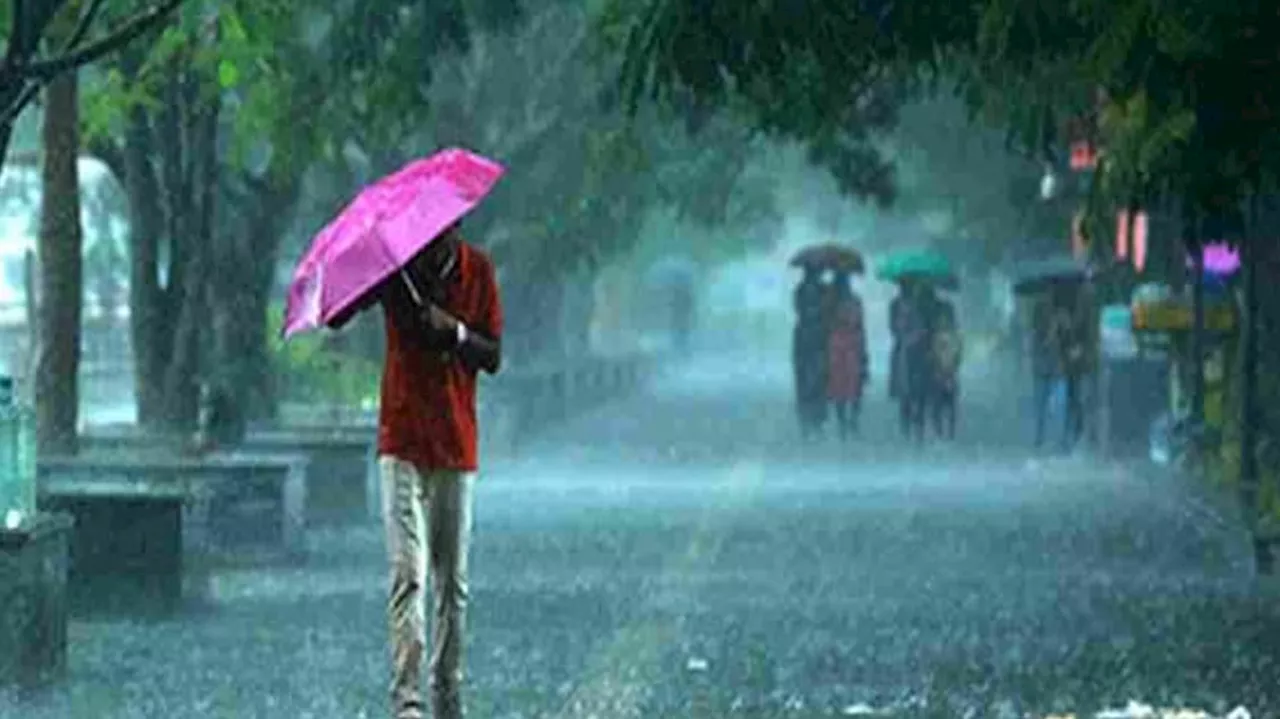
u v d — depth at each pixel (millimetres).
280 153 65438
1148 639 40719
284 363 87688
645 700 33406
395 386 25203
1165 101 43656
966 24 47719
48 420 54125
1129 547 58406
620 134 88562
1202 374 80375
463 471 25391
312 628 41875
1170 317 83312
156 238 65188
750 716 31938
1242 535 57312
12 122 39219
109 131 62969
